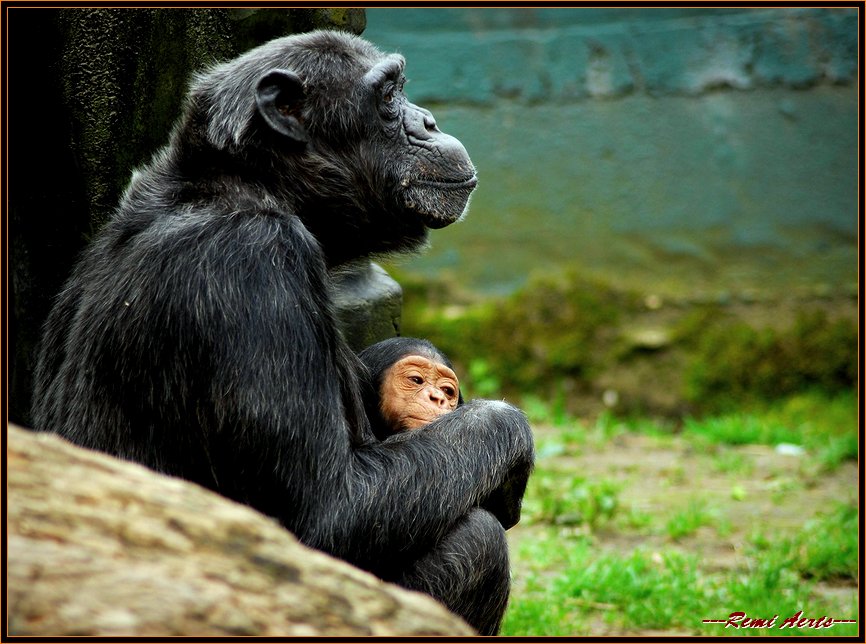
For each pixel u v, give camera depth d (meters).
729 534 17.67
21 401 12.55
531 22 28.95
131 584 5.19
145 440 9.23
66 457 5.71
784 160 28.28
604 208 28.94
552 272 29.11
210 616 5.22
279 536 5.80
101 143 12.27
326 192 10.52
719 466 21.78
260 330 9.02
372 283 14.51
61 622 4.98
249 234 9.30
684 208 28.64
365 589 5.77
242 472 9.06
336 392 9.38
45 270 12.44
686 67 28.53
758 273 28.41
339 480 9.09
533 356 28.48
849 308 27.94
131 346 9.22
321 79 10.52
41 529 5.28
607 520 18.23
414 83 29.05
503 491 10.09
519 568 16.16
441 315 29.00
